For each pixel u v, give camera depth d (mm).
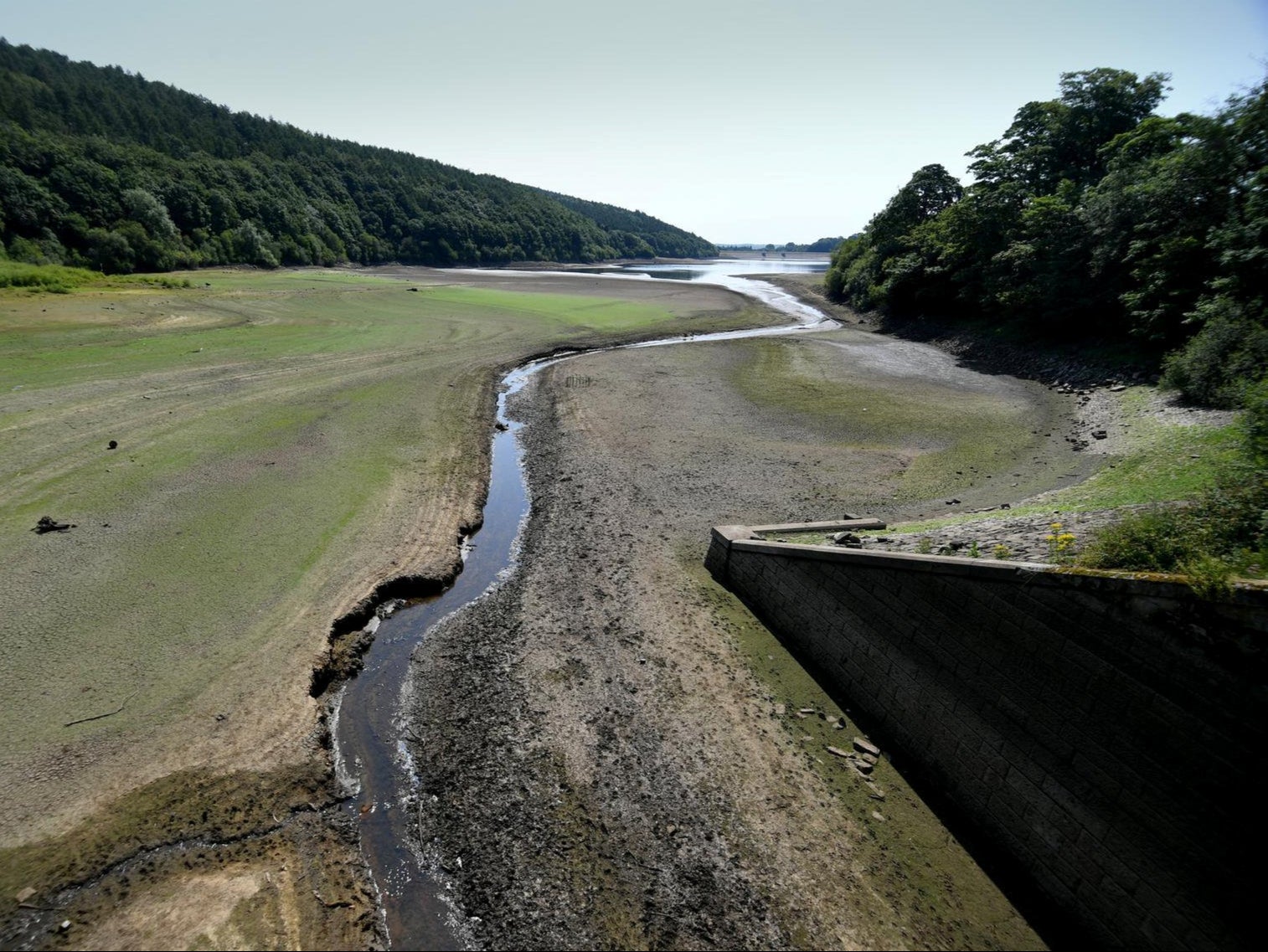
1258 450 14008
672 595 19078
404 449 28469
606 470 27656
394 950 10055
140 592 17375
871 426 33250
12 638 15305
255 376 37531
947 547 15727
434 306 70312
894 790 13000
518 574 20266
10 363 36531
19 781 11828
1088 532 13828
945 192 71375
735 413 35656
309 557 19547
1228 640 8805
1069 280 42250
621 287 101500
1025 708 11406
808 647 16672
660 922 10516
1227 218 32375
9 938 9547
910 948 10234
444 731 14148
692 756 13539
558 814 12242
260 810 11883
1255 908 8461
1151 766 9625
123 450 26156
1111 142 46250
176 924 9922
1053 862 10797
